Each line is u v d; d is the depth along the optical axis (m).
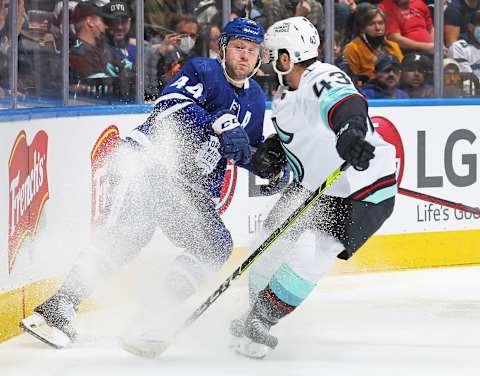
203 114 10.66
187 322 10.34
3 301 11.16
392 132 16.55
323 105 9.74
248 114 11.04
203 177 10.94
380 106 16.45
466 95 17.89
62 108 12.95
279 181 11.16
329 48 16.95
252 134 11.18
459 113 17.12
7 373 9.73
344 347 11.01
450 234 17.05
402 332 11.84
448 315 12.89
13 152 11.45
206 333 11.55
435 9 17.42
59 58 14.50
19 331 11.61
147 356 10.25
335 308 13.32
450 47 17.67
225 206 15.47
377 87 17.38
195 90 10.80
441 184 16.95
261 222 15.94
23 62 13.57
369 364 10.19
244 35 10.60
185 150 10.82
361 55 17.22
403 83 17.48
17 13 12.96
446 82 17.70
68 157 13.14
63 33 14.57
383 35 17.27
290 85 10.33
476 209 12.21
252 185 15.80
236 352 10.51
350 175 10.12
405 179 16.64
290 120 10.25
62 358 10.34
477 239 17.27
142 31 15.79
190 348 10.80
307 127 10.18
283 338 11.45
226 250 10.80
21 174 11.73
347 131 9.41
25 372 9.77
